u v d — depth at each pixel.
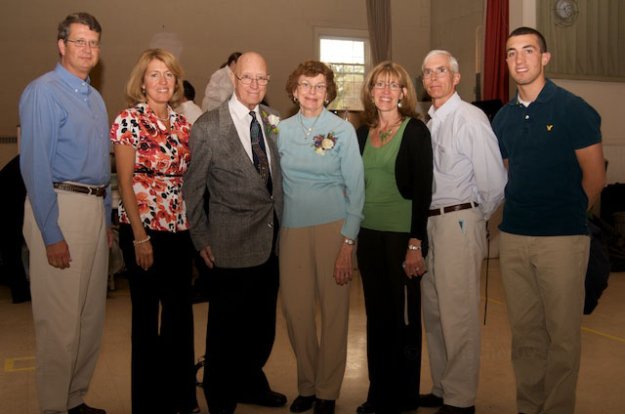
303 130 2.80
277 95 9.30
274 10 9.23
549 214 2.54
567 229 2.52
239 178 2.73
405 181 2.74
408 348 2.87
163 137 2.66
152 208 2.63
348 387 3.34
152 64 2.66
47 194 2.45
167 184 2.68
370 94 2.90
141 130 2.60
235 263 2.76
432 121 2.88
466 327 2.79
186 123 2.82
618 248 7.10
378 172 2.80
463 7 9.34
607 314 5.02
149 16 8.62
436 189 2.81
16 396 3.26
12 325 4.83
